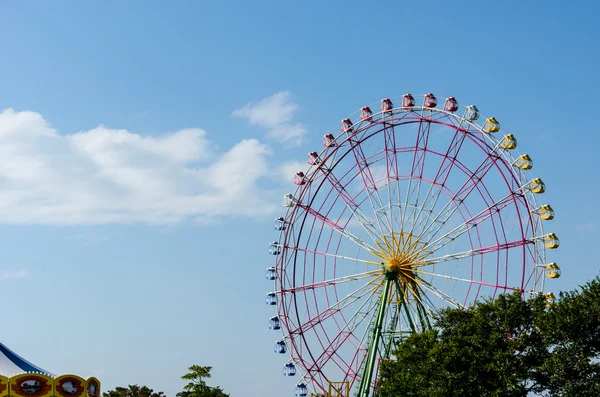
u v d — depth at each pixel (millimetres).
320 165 119938
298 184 121750
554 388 82562
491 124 108312
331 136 120312
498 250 108188
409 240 111750
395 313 111188
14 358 102875
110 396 144125
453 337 89812
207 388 118500
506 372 83875
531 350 85375
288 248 120938
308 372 114062
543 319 83875
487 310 91250
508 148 107062
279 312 119062
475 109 109938
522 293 105500
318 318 116375
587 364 79188
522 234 106938
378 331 110438
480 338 88750
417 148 113688
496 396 83438
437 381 87750
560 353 80375
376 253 112938
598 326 79500
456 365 87500
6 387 93062
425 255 111000
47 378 95750
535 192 106812
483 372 86375
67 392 96812
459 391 85562
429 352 90125
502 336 87562
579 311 80125
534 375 84375
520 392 85500
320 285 117312
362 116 118562
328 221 118312
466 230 109812
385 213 113562
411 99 115125
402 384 95188
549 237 105125
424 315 110000
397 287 111062
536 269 106312
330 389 112750
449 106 112562
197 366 119812
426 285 110688
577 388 78438
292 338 117188
